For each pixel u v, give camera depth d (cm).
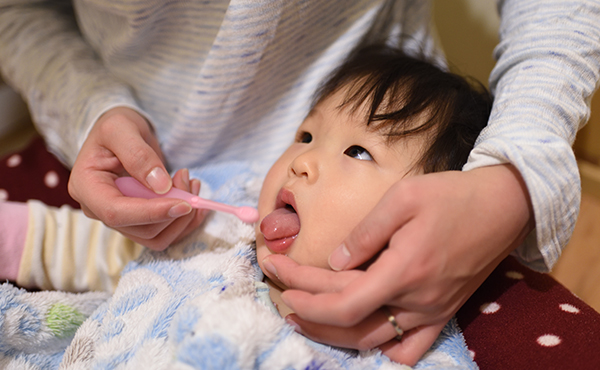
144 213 53
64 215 73
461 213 42
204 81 67
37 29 83
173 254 64
